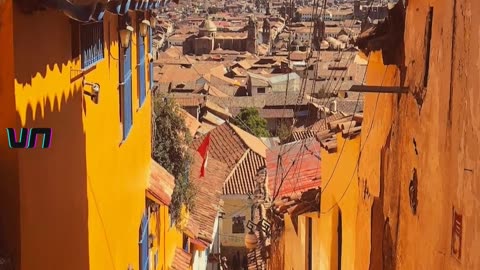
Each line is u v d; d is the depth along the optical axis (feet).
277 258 64.75
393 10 26.23
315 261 46.19
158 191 45.91
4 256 16.53
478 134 16.07
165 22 410.52
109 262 30.01
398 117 25.16
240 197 117.70
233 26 498.28
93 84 24.90
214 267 96.73
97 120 26.94
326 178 41.68
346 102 115.55
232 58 326.44
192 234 65.67
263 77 225.76
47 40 19.42
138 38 41.09
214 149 127.75
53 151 20.06
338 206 38.70
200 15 607.78
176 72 240.32
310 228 48.42
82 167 24.03
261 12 646.33
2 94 16.78
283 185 52.19
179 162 58.70
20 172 17.13
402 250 24.30
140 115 42.39
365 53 30.53
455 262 17.74
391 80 26.58
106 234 29.12
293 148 63.72
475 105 16.34
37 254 18.48
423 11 21.99
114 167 31.40
